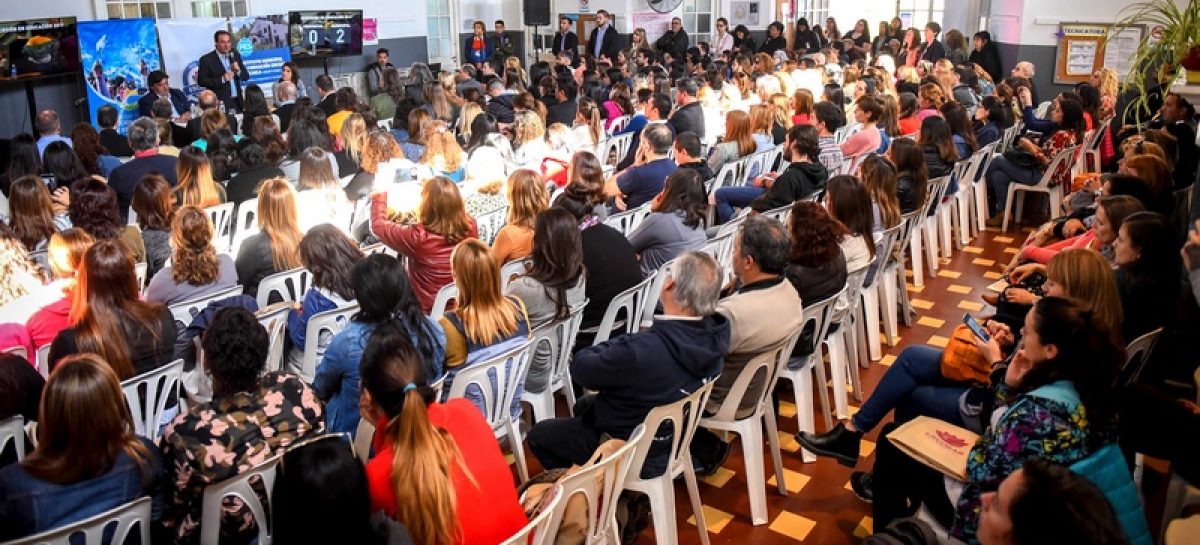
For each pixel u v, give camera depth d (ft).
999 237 22.59
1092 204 16.33
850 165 20.74
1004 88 25.32
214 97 27.45
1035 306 7.67
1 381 8.11
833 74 35.94
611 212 18.29
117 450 6.86
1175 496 8.45
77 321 9.36
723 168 19.84
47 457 6.71
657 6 49.75
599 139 24.03
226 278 12.11
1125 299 10.73
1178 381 12.05
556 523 7.11
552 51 49.11
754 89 32.48
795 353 11.62
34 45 29.37
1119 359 7.38
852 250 12.80
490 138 20.85
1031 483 5.35
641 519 9.41
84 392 6.63
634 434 7.86
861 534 10.41
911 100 23.27
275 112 30.27
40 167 20.02
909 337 16.22
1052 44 37.52
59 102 32.01
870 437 12.71
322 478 5.79
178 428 7.24
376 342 7.14
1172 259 10.64
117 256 9.30
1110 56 36.32
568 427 9.52
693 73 36.60
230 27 36.24
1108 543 5.10
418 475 6.33
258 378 7.62
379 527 6.04
